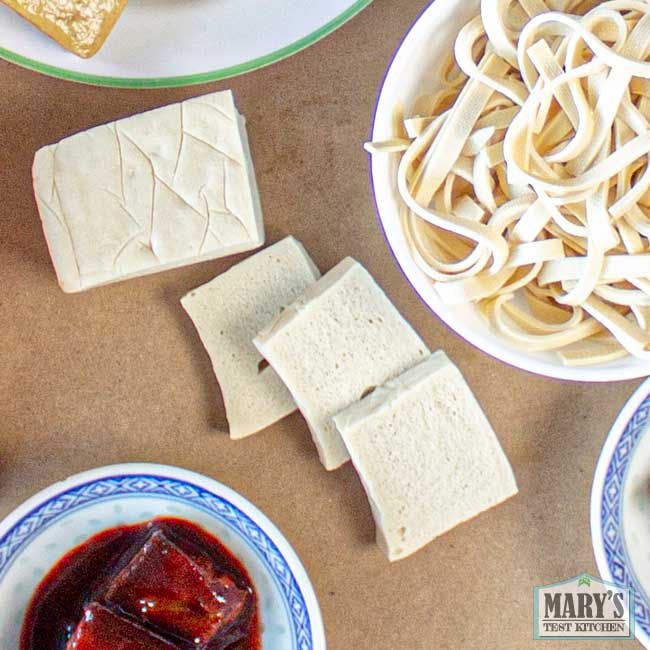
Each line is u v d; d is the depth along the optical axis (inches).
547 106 13.4
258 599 15.1
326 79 15.4
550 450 15.6
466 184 14.3
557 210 13.5
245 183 14.7
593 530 14.7
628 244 13.6
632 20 13.3
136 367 15.5
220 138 14.7
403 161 13.6
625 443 14.7
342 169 15.4
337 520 15.6
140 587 14.6
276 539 14.6
